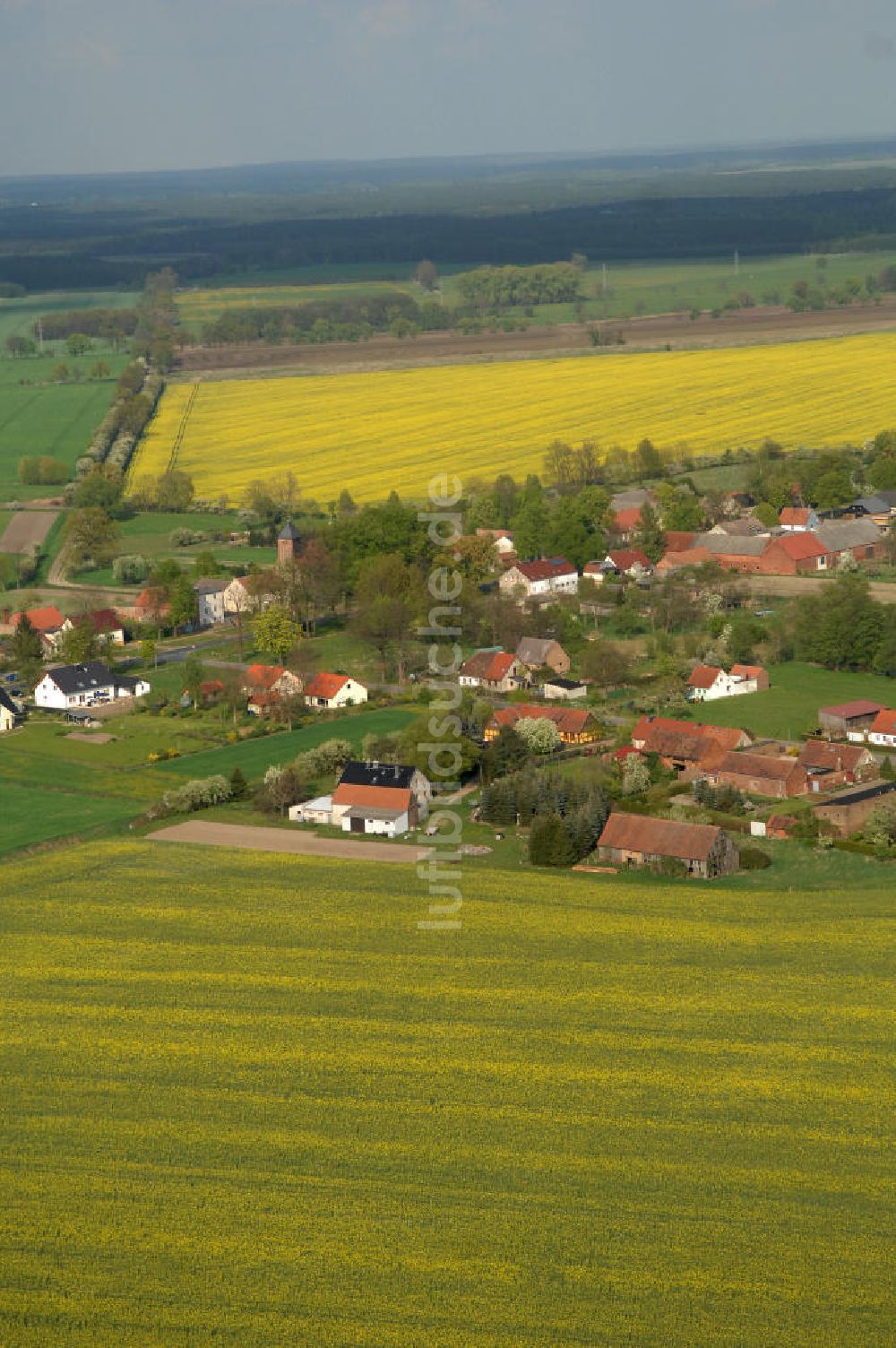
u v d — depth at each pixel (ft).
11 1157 387.34
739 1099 408.05
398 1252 352.28
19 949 502.38
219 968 486.38
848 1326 329.72
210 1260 351.05
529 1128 396.57
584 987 468.75
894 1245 352.08
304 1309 336.49
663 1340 326.65
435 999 463.01
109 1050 437.99
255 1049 437.17
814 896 533.55
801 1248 351.67
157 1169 382.42
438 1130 396.57
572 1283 342.44
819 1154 384.06
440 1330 330.34
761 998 460.14
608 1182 374.63
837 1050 430.61
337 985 473.26
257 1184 375.86
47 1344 328.49
